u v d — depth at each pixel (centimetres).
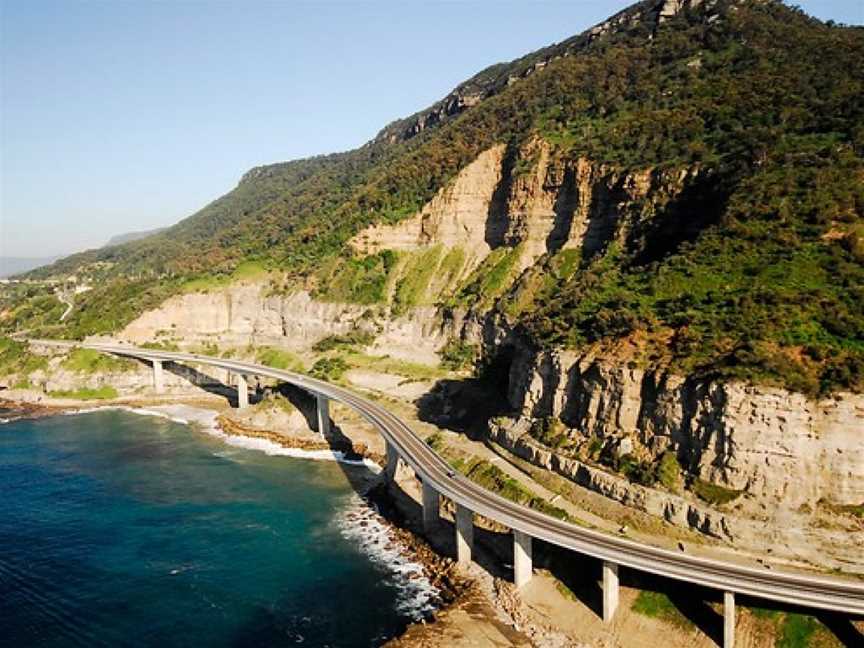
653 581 7175
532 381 10531
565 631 7062
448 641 7012
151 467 12719
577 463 8938
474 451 10969
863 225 9194
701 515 7375
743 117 13188
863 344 7519
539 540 8419
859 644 5944
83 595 8006
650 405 8431
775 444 7150
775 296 8606
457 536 8481
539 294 14775
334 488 11456
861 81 12556
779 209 10131
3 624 7412
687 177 12725
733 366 7725
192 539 9500
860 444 6856
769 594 6103
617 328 9700
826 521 6825
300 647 7012
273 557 8950
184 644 7062
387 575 8488
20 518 10281
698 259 10300
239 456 13312
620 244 13412
